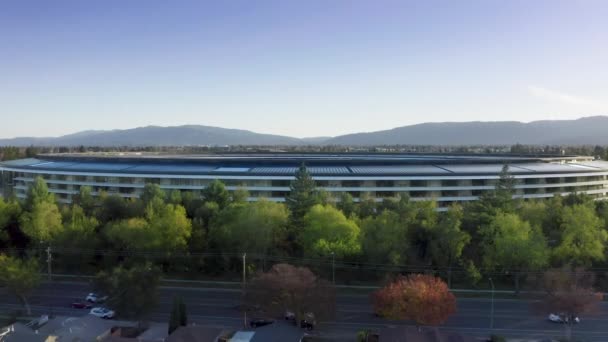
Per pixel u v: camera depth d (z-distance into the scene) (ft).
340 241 310.24
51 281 328.29
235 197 429.38
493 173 546.67
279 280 244.42
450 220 328.49
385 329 230.89
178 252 332.39
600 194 617.21
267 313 255.70
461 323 266.16
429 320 234.58
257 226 325.21
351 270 325.21
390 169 566.77
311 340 242.99
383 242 314.96
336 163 603.26
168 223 328.08
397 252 316.60
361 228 332.19
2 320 265.95
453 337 219.61
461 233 325.01
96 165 622.13
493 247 321.52
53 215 356.18
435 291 239.71
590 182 599.98
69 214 383.24
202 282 330.34
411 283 243.60
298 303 242.78
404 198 401.08
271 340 222.07
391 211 365.81
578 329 259.80
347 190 531.09
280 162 599.57
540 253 305.73
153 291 256.73
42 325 247.91
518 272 313.73
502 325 263.70
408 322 266.57
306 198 371.35
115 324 260.42
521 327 261.44
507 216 332.80
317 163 599.98
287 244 349.00
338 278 325.62
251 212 331.16
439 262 322.55
